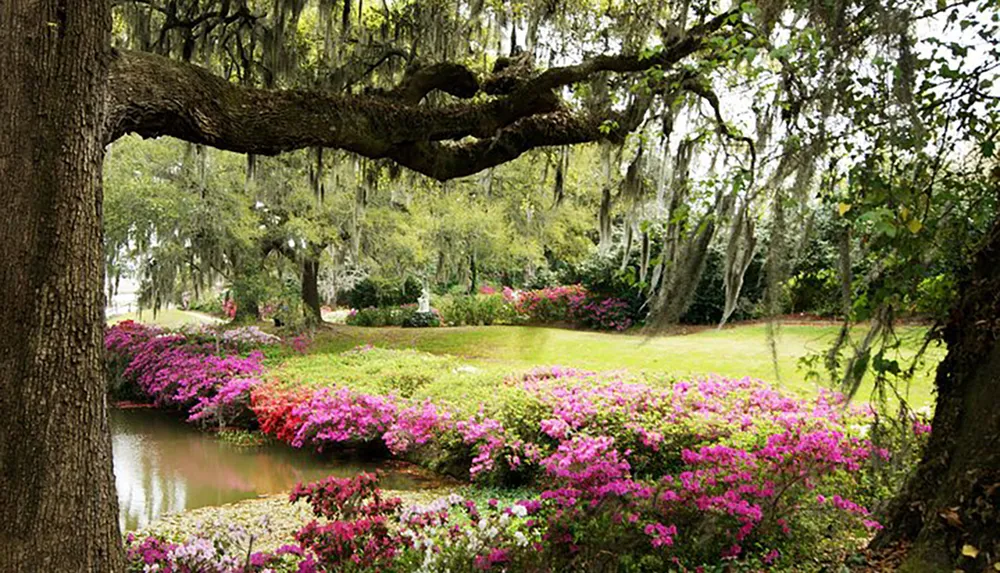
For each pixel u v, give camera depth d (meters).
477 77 4.54
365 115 3.61
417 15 6.21
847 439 5.13
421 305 20.69
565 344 14.34
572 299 18.44
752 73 3.56
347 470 8.27
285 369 11.59
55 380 2.38
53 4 2.35
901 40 3.05
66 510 2.40
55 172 2.36
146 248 12.70
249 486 7.79
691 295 4.22
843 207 3.18
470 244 15.91
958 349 2.98
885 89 3.17
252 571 3.86
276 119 3.20
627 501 4.14
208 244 13.50
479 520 4.00
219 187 12.73
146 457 9.15
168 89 2.80
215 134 3.00
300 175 13.64
